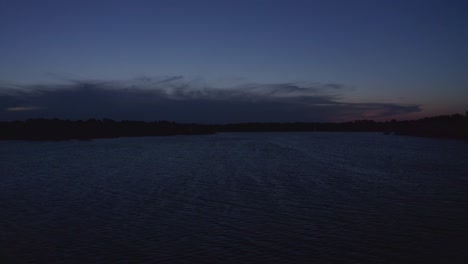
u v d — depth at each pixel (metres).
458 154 58.47
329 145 86.19
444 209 21.72
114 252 15.06
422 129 151.75
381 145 84.94
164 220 19.64
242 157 54.97
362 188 28.52
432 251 15.04
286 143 96.38
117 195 26.28
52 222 19.39
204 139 125.81
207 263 13.95
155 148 77.19
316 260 14.18
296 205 22.86
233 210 21.69
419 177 34.00
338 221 19.30
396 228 18.05
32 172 39.59
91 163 48.22
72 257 14.56
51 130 144.38
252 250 15.22
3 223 19.23
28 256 14.68
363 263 13.89
